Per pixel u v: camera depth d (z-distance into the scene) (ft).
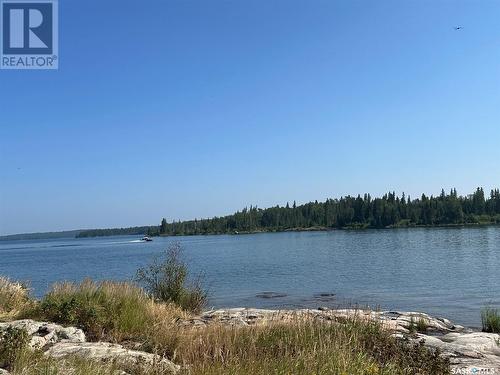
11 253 358.64
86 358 20.83
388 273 112.68
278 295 81.87
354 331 26.73
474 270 111.75
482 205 463.42
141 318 33.78
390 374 19.61
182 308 48.67
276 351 23.85
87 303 35.29
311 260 161.79
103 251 326.03
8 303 39.40
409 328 37.70
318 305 69.36
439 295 77.41
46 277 125.59
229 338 24.81
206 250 263.29
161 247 343.26
